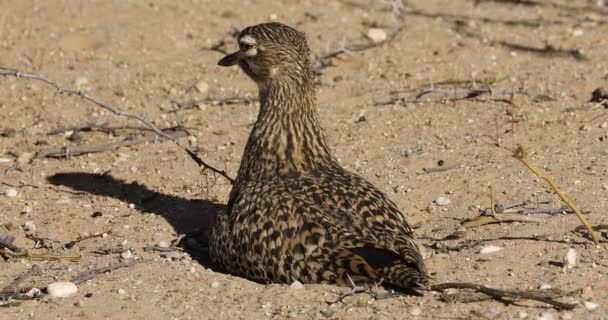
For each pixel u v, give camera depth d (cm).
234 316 1048
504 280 1122
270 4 2372
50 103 1838
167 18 2247
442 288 1055
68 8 2277
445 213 1359
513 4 2386
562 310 1034
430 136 1641
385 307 1041
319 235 1077
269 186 1158
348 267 1048
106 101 1852
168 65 2016
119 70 1986
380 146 1616
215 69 2000
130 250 1276
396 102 1802
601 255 1178
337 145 1628
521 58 2002
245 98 1841
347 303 1048
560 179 1421
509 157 1522
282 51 1235
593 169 1446
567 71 1906
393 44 2109
